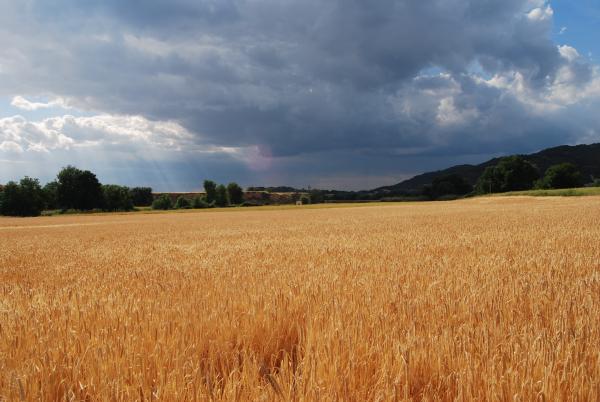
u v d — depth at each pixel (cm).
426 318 386
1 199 11256
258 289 550
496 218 2653
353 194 15025
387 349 300
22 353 326
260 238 1798
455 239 1331
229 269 815
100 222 5309
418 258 888
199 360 316
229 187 13900
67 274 891
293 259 959
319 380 255
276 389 245
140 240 2045
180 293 547
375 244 1263
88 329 381
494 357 271
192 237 2102
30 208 11344
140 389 264
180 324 375
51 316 437
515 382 243
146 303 483
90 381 273
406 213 4272
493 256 862
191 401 244
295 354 362
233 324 381
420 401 257
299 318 417
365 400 249
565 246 1037
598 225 1752
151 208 13138
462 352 291
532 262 758
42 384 267
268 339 370
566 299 441
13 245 2030
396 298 466
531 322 366
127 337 345
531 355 274
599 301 440
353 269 736
